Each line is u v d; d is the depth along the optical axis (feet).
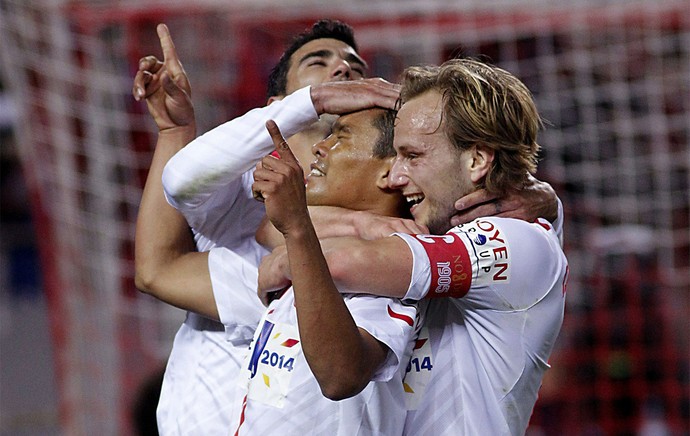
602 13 60.80
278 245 29.09
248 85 68.23
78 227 58.70
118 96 57.88
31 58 54.60
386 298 24.89
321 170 27.17
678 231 67.41
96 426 61.26
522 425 27.27
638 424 65.36
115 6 56.65
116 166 59.11
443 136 25.81
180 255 30.40
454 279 24.72
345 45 35.47
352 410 25.16
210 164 27.43
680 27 64.18
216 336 29.99
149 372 64.85
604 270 66.59
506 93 25.90
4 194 100.78
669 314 66.49
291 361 25.16
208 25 66.33
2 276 100.53
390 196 27.12
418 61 67.82
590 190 67.31
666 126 66.69
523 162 26.27
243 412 25.58
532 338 26.37
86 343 60.49
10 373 84.58
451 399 26.32
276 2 58.08
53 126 56.34
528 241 25.81
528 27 62.13
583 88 65.67
